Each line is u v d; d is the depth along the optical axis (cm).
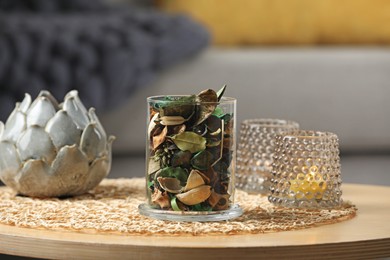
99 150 123
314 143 115
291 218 110
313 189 115
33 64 202
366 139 232
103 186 132
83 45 207
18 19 212
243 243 98
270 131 127
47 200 121
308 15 250
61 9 241
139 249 97
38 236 101
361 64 231
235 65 224
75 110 122
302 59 228
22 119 121
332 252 98
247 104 224
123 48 210
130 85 211
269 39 251
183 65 221
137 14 225
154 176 109
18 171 120
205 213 108
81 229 104
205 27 227
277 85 225
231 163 110
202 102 107
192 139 107
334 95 229
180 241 99
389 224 109
